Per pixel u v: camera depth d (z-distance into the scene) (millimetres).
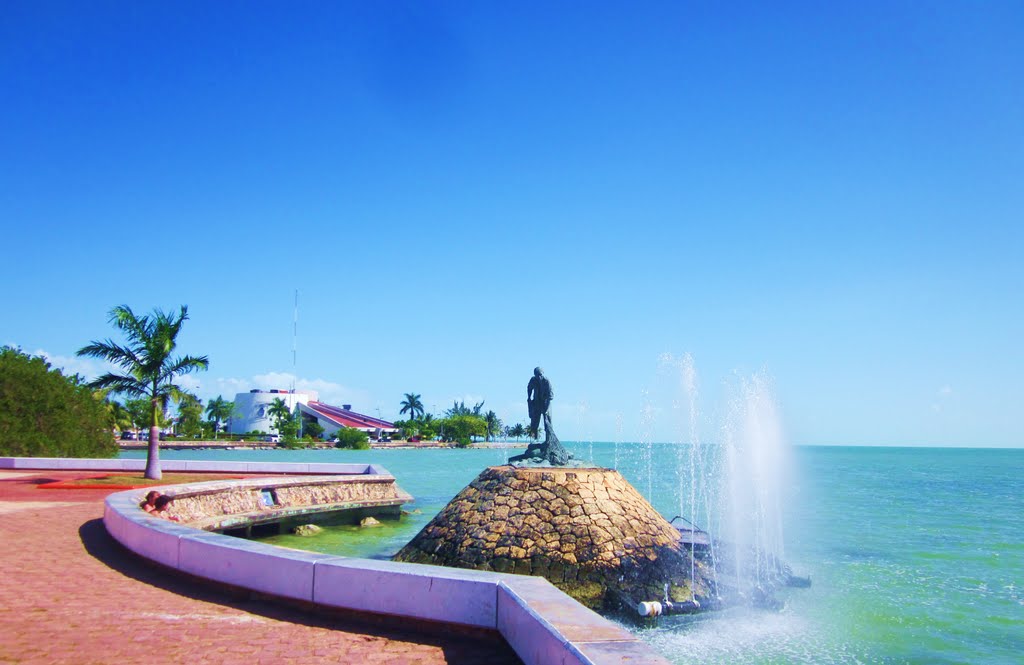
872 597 21016
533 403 22188
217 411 150000
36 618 9273
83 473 34625
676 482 62406
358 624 9172
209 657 7812
